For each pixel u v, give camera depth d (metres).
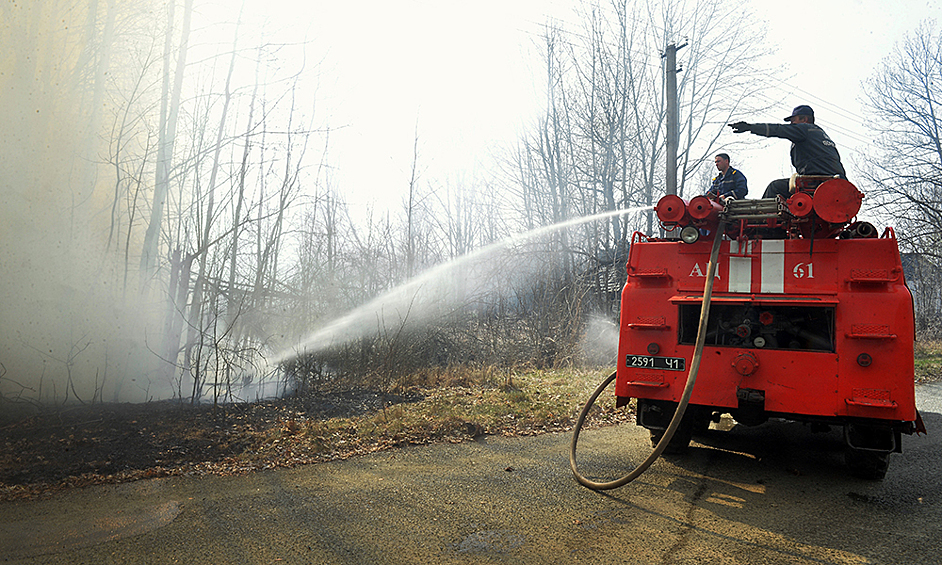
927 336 23.45
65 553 3.67
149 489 4.91
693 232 5.56
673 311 5.83
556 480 5.42
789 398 5.30
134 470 5.33
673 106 16.38
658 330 5.89
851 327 5.14
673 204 5.62
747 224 5.63
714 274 5.64
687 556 3.78
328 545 3.86
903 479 5.59
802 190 5.96
